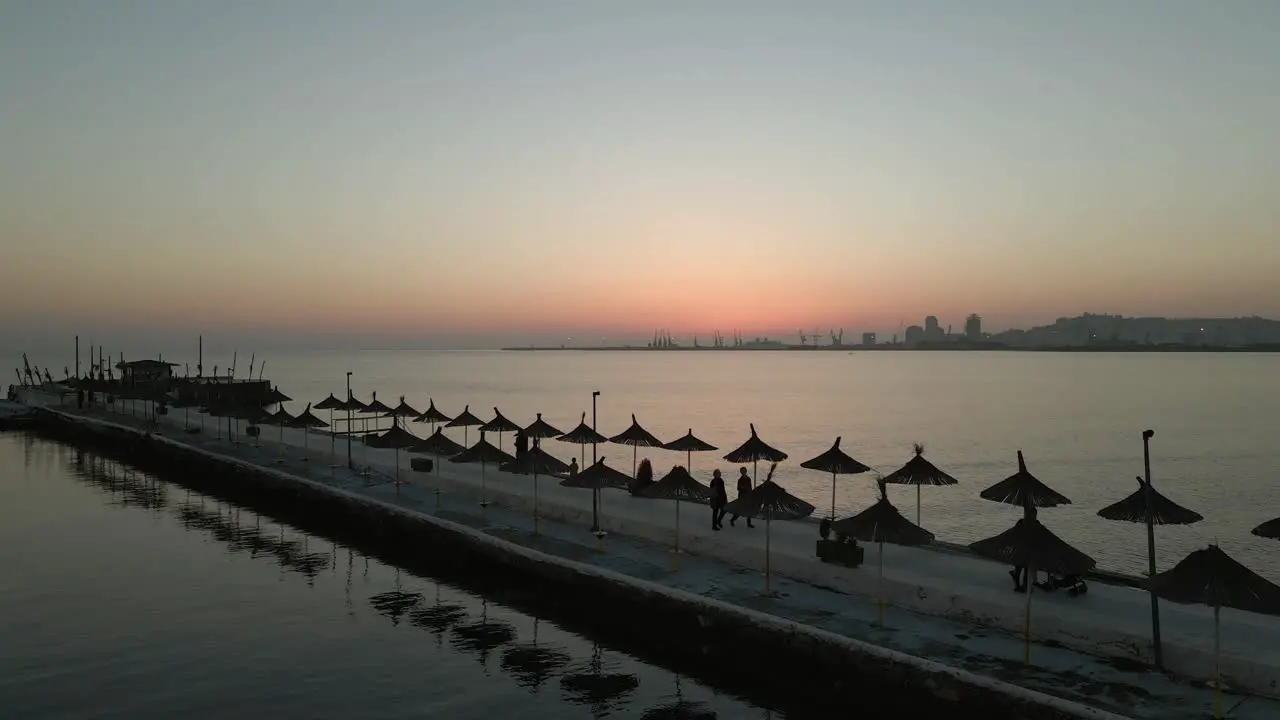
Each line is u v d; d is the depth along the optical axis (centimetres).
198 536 3753
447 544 3117
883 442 8369
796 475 6266
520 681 2133
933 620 2047
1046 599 2016
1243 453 7438
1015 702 1620
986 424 10156
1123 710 1540
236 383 9519
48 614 2642
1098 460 7100
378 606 2731
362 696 2042
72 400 8812
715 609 2155
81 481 5316
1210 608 1955
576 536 2950
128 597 2825
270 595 2853
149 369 10344
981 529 4578
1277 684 1577
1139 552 4125
